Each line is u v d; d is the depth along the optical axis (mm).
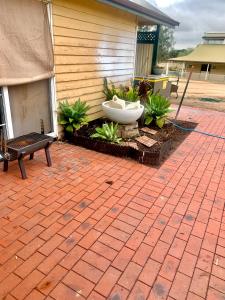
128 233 2256
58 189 2904
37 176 3166
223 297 1711
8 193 2773
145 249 2082
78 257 1962
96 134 4137
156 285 1765
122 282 1771
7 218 2371
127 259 1969
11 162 3486
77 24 4262
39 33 3549
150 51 8203
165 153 4094
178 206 2707
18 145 3008
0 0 2941
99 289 1709
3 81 3176
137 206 2664
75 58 4410
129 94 5266
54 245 2068
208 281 1822
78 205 2625
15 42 3232
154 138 4586
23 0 3211
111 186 3035
